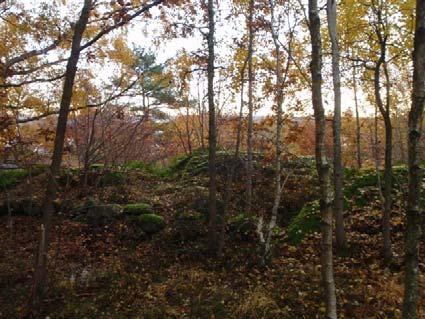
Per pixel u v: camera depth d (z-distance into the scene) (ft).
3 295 26.63
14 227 38.47
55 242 34.58
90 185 46.50
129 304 25.26
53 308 24.84
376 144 43.06
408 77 40.91
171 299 25.72
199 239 34.42
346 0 34.68
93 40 25.95
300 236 33.53
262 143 40.42
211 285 27.30
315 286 25.53
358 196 37.58
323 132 15.76
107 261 31.76
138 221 36.58
